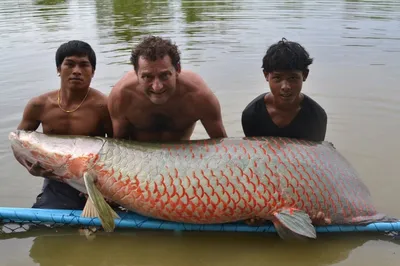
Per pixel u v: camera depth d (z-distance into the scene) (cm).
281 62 208
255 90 362
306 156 205
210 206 198
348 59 438
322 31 545
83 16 670
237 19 629
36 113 239
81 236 206
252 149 204
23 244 201
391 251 192
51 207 218
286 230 194
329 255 191
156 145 211
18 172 256
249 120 236
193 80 216
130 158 206
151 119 224
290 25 578
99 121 238
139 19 638
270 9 708
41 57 449
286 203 196
